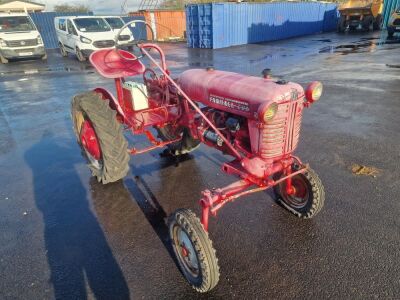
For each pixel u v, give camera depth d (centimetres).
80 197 357
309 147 457
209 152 461
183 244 237
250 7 1767
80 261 263
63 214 327
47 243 285
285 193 317
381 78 853
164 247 277
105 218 319
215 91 284
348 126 532
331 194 339
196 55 1446
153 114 380
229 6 1656
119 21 1488
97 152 370
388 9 2239
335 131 513
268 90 243
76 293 234
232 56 1377
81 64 1329
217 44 1678
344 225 292
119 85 382
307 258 257
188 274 237
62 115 659
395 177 367
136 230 300
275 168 265
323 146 459
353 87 775
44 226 308
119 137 342
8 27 1397
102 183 380
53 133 559
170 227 244
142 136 534
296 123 257
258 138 252
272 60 1230
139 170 416
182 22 2347
